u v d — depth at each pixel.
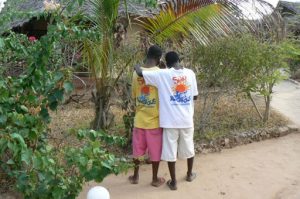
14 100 3.20
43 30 10.70
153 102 4.43
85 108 7.62
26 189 2.95
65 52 5.47
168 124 4.34
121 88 5.61
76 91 7.54
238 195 4.45
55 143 5.09
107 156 2.87
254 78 6.84
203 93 6.78
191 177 4.78
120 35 5.54
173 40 5.71
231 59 6.19
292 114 8.48
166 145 4.43
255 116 7.70
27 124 2.99
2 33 4.66
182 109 4.40
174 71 4.36
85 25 4.99
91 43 5.04
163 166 5.25
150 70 4.43
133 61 5.52
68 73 3.28
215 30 5.32
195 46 6.02
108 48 5.25
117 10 5.03
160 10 5.36
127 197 4.30
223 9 5.39
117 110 7.46
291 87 13.19
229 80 6.50
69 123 6.48
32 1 7.95
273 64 6.83
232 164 5.40
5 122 2.91
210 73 6.34
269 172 5.16
